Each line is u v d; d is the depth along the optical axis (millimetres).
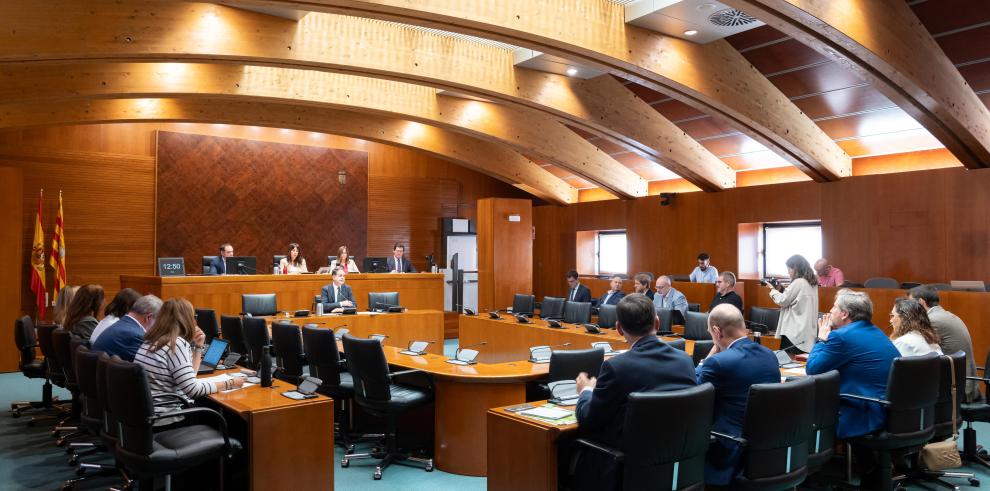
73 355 4652
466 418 4715
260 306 8609
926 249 9125
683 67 7453
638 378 2930
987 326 7004
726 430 3131
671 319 7312
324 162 12938
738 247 11570
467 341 8773
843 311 4098
